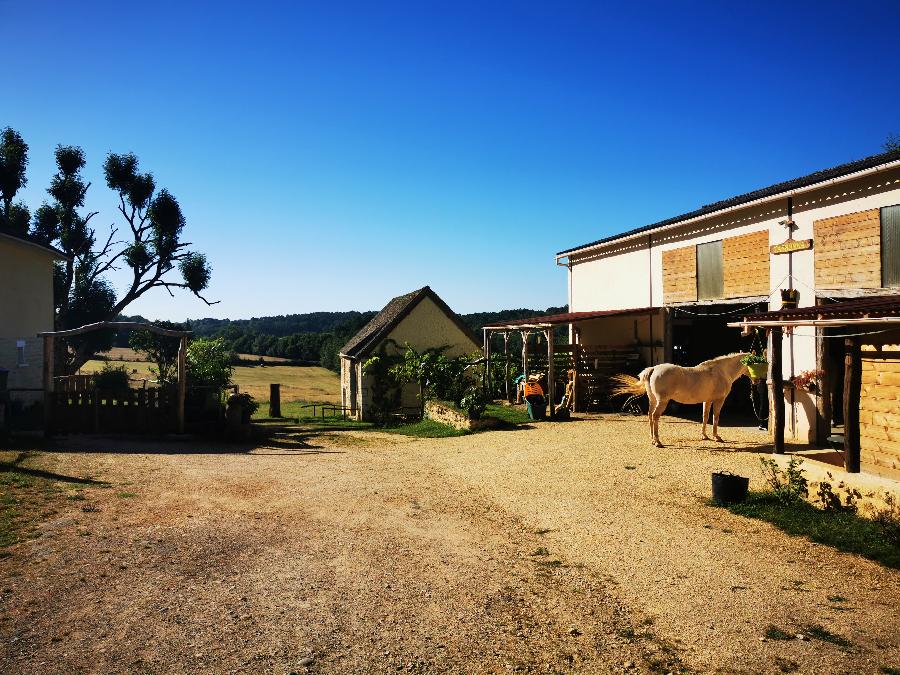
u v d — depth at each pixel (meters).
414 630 4.67
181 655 4.20
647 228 18.50
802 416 12.85
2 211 31.25
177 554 6.18
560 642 4.54
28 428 15.31
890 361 7.41
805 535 6.96
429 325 25.36
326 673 4.02
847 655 4.34
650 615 5.02
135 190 33.53
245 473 10.44
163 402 15.01
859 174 10.95
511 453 12.56
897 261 10.68
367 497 8.91
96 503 7.95
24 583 5.31
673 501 8.51
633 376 18.77
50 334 14.25
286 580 5.59
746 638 4.61
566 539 7.00
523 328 19.67
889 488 7.02
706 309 17.61
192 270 34.41
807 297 12.66
